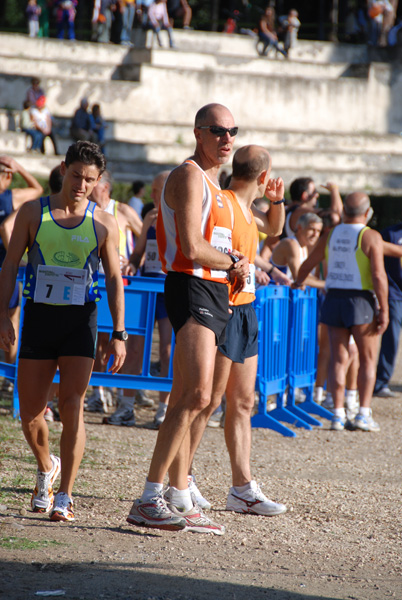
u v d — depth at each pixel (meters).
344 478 18.98
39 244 13.57
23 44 93.38
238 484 15.45
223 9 118.81
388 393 32.09
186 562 12.04
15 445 19.55
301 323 26.84
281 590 11.05
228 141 13.56
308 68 101.12
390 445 23.39
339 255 24.98
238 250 14.41
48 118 80.81
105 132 86.81
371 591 11.27
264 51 100.75
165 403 23.95
